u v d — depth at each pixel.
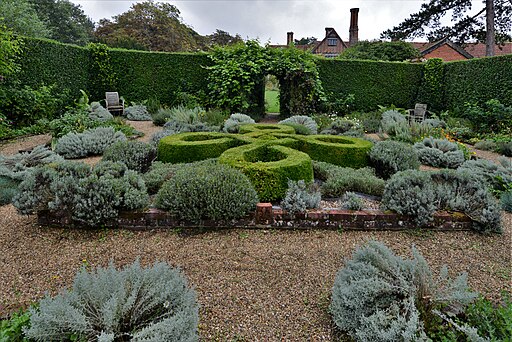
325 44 26.89
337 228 2.93
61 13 25.55
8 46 6.34
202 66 10.56
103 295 1.53
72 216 2.71
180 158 4.63
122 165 3.29
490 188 3.97
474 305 1.77
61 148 5.13
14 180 3.80
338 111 11.18
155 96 10.90
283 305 1.94
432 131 6.98
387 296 1.73
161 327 1.36
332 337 1.71
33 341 1.47
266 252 2.51
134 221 2.81
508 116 7.93
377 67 11.41
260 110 11.25
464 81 10.01
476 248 2.65
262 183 3.37
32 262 2.30
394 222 2.92
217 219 2.83
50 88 7.84
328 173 4.14
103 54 10.31
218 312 1.86
